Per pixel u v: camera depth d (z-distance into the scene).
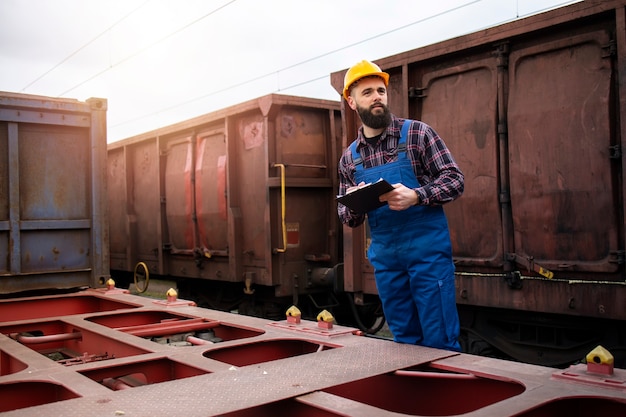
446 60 6.11
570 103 5.12
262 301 9.38
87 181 6.05
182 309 4.16
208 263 10.09
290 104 8.63
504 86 5.61
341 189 3.42
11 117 5.50
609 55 4.87
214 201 9.76
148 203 11.98
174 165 11.06
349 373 2.27
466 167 5.91
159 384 2.12
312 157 9.02
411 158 3.11
